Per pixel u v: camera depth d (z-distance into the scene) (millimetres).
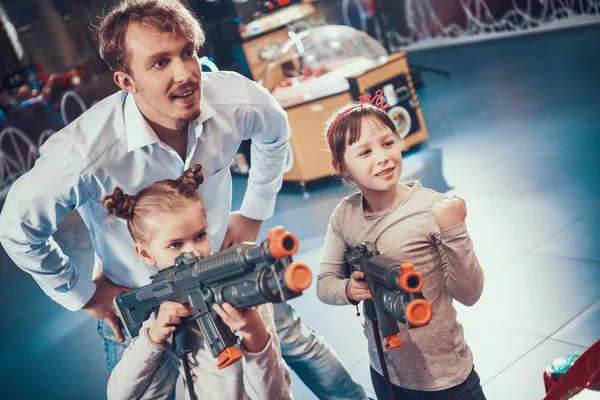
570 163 4215
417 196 1779
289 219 4812
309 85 5121
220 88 2041
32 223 1891
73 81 7895
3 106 7754
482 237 3670
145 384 1697
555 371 1623
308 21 6316
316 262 3994
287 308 2264
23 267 1998
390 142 1786
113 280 2104
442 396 1785
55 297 2055
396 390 1866
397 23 9172
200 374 1677
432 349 1773
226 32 5957
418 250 1750
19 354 4086
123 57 1729
